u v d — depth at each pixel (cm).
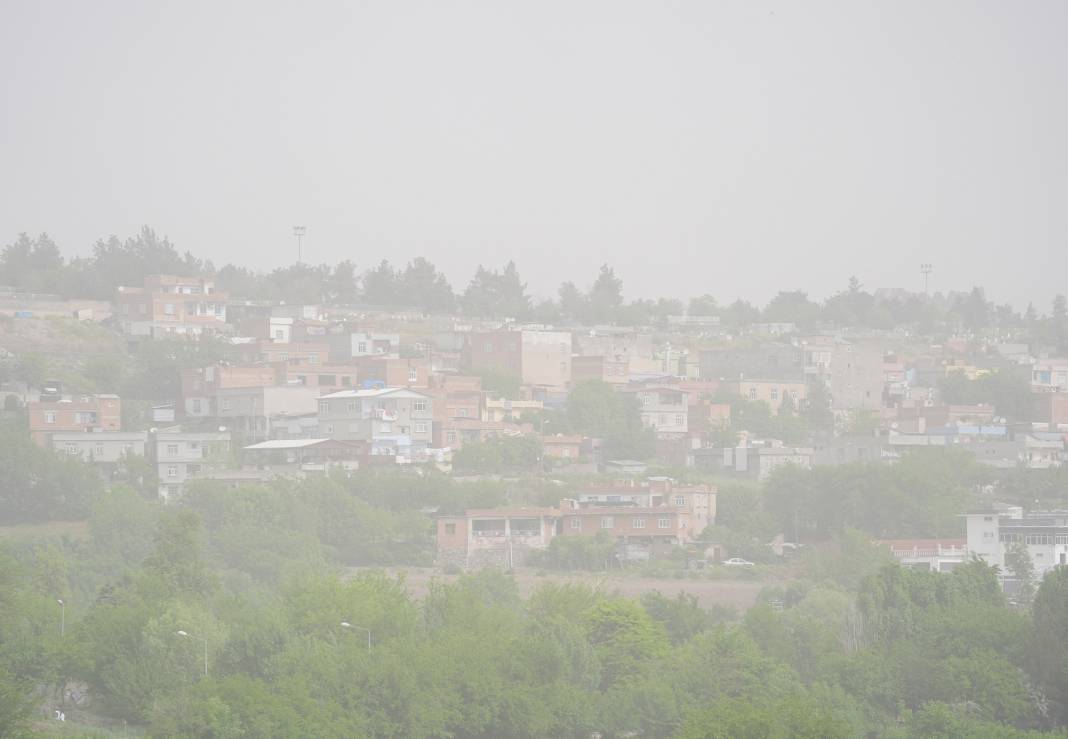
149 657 10738
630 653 11381
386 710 9962
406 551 15875
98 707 11044
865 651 11231
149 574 12406
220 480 16962
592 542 16050
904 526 16625
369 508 16138
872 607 11919
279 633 10644
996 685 10788
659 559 16238
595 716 10406
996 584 12481
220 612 11888
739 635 11112
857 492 16925
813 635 11838
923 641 11388
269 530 15188
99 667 10856
